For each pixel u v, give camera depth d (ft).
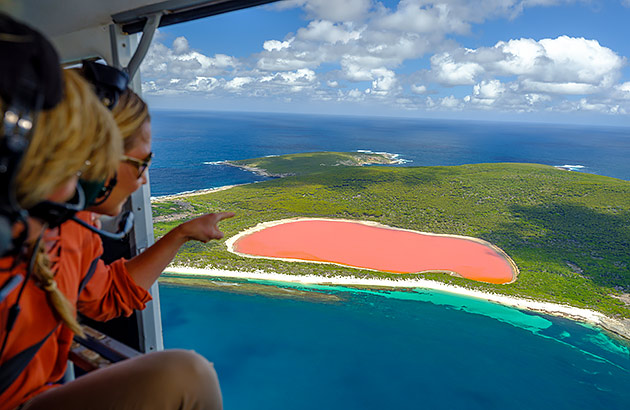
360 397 30.48
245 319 40.52
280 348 35.65
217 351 34.78
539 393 32.73
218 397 1.89
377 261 61.36
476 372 34.91
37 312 1.45
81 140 1.13
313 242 67.15
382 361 35.17
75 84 1.17
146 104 1.89
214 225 2.51
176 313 41.27
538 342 40.47
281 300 45.57
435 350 37.78
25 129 0.94
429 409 29.91
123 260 2.41
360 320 42.60
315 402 29.35
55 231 1.54
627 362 37.78
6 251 1.09
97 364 2.71
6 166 0.94
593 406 32.07
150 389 1.70
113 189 1.77
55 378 1.90
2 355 1.40
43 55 0.95
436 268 59.77
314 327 40.22
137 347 5.93
